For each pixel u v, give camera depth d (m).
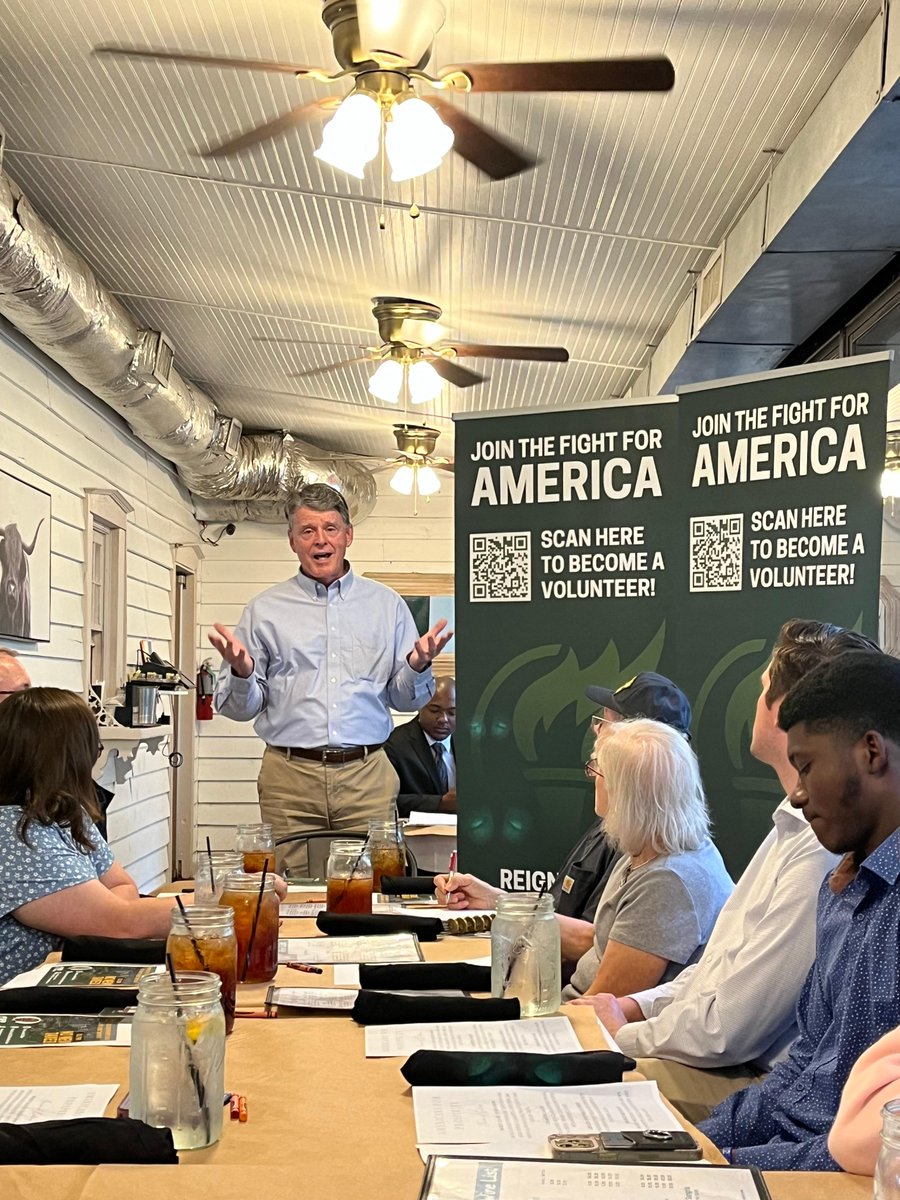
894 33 3.03
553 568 4.17
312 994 2.08
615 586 4.11
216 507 9.70
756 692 3.68
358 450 9.71
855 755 1.58
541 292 5.51
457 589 4.27
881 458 3.45
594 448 4.14
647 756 2.69
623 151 4.02
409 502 10.24
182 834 9.69
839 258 4.25
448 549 10.23
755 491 3.70
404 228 4.86
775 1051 2.28
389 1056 1.72
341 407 8.14
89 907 2.50
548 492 4.18
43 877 2.51
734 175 4.17
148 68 3.75
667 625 4.05
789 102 3.65
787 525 3.63
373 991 1.97
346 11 3.09
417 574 10.21
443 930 2.68
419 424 8.43
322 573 4.26
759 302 4.72
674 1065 2.29
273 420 8.75
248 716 4.16
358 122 3.12
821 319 4.94
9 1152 1.31
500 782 4.19
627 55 3.51
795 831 2.34
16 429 5.34
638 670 4.07
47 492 5.72
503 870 4.17
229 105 3.97
